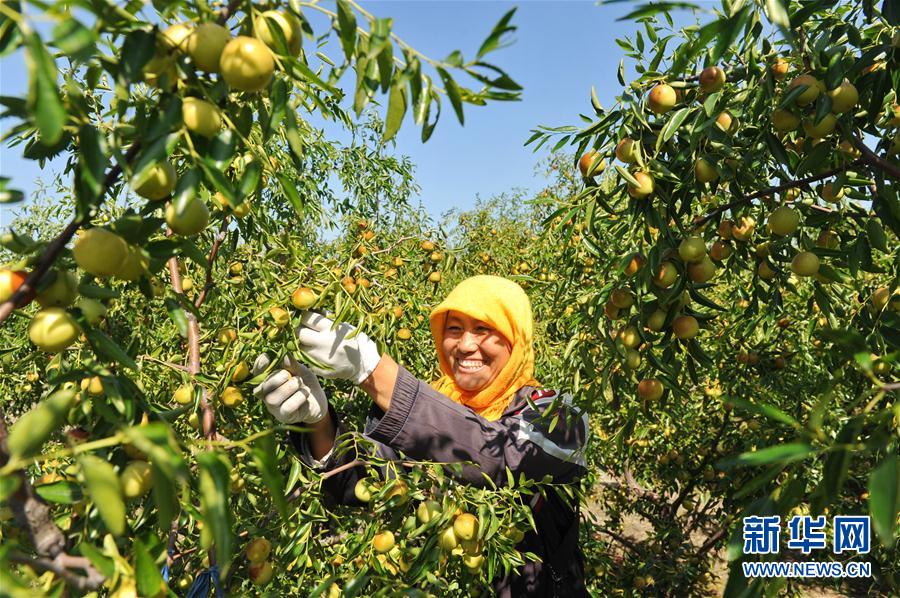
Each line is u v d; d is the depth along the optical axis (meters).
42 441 0.57
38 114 0.55
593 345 1.71
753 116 1.36
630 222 1.58
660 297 1.51
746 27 1.29
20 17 0.55
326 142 4.07
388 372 1.71
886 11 1.25
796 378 3.37
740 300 3.22
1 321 0.72
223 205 1.49
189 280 2.25
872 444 0.66
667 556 4.16
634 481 4.81
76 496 0.82
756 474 3.62
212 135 0.77
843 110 1.30
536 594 1.85
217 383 1.51
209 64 0.76
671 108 1.44
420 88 0.82
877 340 1.38
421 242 3.58
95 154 0.67
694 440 4.31
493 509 1.44
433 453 1.70
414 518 1.50
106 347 0.81
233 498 1.74
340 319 1.55
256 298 2.24
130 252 0.80
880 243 1.43
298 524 1.58
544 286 3.60
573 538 2.01
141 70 0.69
